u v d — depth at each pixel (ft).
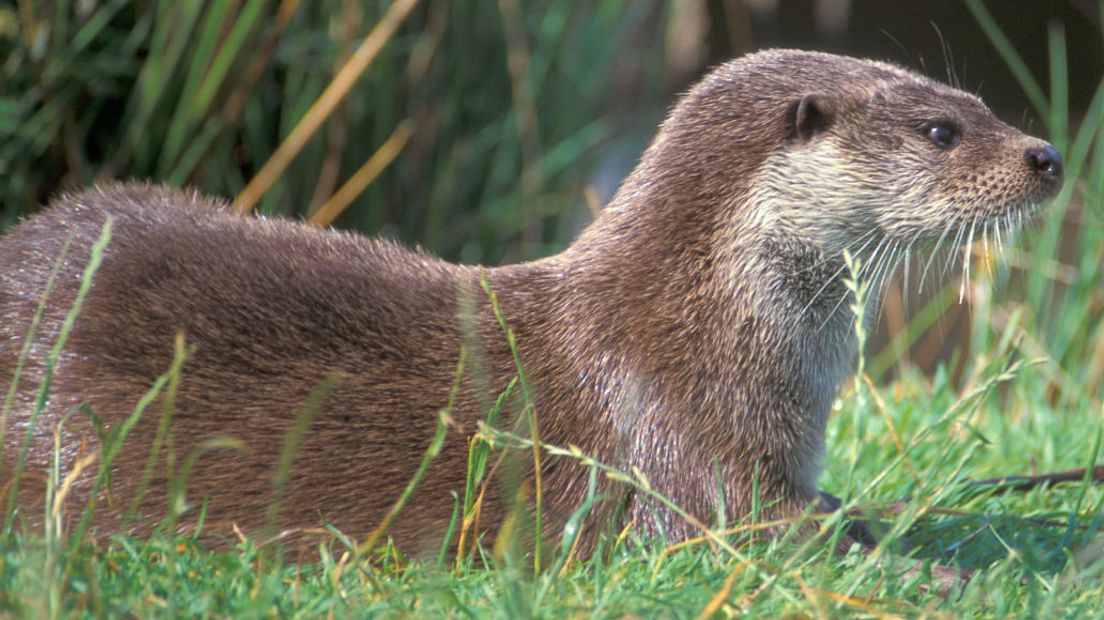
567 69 43.32
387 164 39.70
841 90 24.04
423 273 24.09
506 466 21.94
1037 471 28.40
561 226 43.16
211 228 23.35
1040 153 23.95
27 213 35.32
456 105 40.93
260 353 22.27
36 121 34.76
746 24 50.60
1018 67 38.68
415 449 22.26
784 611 17.17
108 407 21.43
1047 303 38.45
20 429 21.30
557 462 22.33
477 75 41.50
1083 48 53.83
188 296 22.27
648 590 18.04
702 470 22.25
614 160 45.65
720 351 22.62
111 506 19.39
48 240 22.77
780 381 22.79
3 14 33.76
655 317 22.79
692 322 22.74
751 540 20.44
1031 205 24.02
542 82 42.73
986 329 36.76
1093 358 37.17
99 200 23.56
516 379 22.74
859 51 54.65
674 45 49.44
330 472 21.99
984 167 23.79
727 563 19.83
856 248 23.88
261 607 16.05
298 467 21.90
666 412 22.36
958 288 40.22
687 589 17.83
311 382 22.33
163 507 21.29
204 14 35.50
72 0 34.60
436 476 22.12
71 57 34.35
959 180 23.75
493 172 41.88
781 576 17.35
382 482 22.07
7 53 34.24
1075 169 37.73
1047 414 33.17
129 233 22.82
